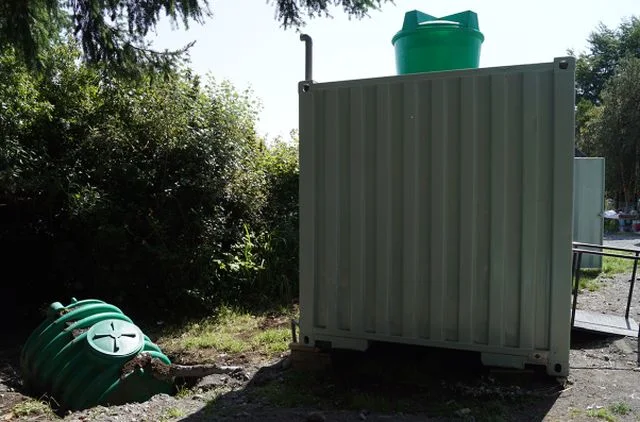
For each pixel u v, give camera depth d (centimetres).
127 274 809
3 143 758
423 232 434
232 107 991
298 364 491
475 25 507
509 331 412
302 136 475
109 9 657
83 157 878
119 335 479
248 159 1011
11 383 548
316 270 476
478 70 414
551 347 402
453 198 425
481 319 420
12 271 907
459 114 421
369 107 450
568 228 394
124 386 455
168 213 856
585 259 1008
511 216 410
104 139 858
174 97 913
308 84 471
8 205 844
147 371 468
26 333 770
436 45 494
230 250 891
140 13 665
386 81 443
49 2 618
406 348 493
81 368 454
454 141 423
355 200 455
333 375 476
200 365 548
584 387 425
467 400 410
